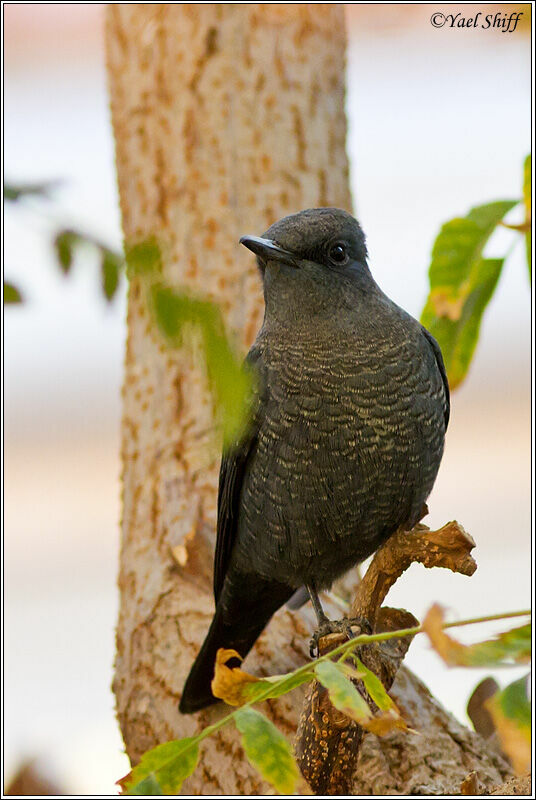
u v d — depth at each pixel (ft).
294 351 30.17
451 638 14.98
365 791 29.04
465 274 30.37
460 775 29.53
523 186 27.94
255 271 38.37
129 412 38.70
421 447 30.19
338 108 42.09
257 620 33.76
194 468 36.06
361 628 26.66
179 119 40.16
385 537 31.24
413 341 30.71
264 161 39.68
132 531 36.73
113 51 42.75
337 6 43.11
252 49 40.57
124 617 35.58
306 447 29.73
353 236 31.42
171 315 9.11
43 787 23.94
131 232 40.70
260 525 31.32
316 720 24.52
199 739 16.31
